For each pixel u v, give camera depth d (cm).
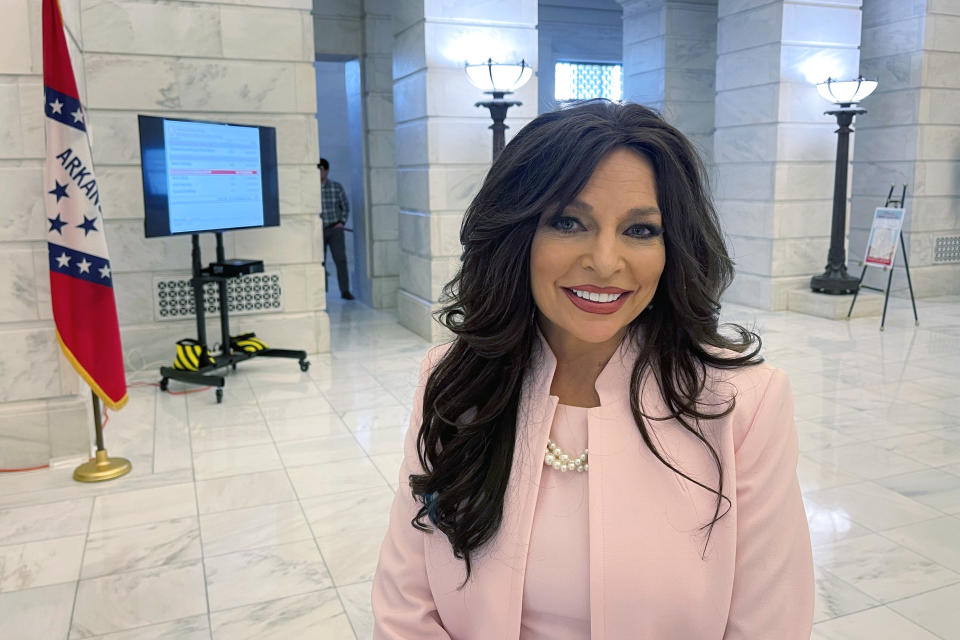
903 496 374
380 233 916
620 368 102
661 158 94
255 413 518
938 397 535
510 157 97
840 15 823
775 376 98
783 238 850
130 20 600
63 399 432
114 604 286
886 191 960
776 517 93
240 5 628
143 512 365
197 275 575
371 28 873
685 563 93
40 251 420
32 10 404
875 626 266
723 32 885
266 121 650
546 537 99
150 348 639
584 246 94
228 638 264
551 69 1205
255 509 367
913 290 941
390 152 905
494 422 105
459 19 696
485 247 101
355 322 841
